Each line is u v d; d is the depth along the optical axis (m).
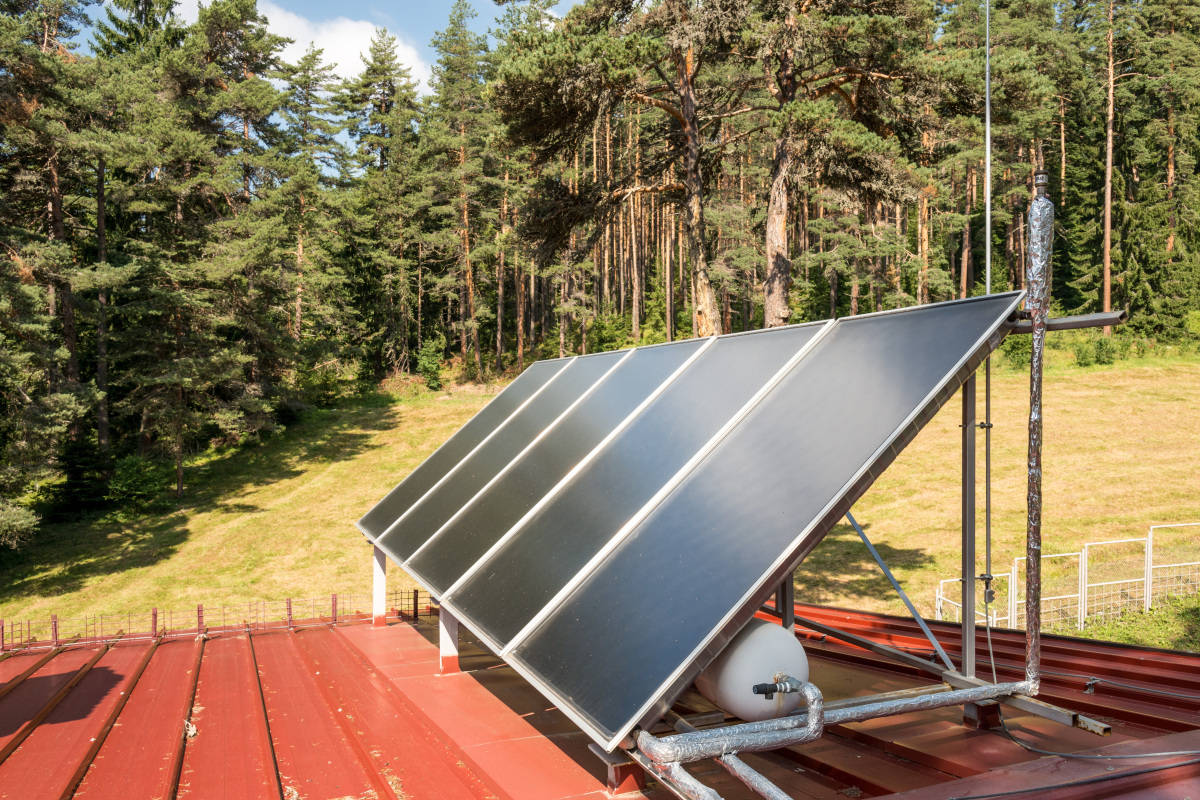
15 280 22.92
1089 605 14.36
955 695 3.61
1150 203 45.12
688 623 2.86
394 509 8.19
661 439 4.59
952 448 30.39
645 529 3.72
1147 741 3.38
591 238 17.94
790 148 15.37
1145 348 42.00
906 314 4.04
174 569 24.39
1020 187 46.25
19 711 6.98
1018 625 13.54
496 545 4.94
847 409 3.44
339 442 38.31
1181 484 24.39
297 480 33.28
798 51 15.39
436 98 52.22
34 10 31.00
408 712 6.07
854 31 15.50
